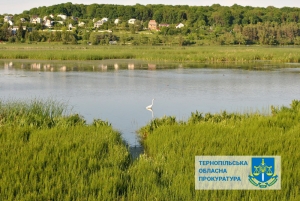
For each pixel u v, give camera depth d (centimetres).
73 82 5216
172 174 1499
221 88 4778
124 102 3762
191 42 17512
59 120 2408
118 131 2492
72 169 1503
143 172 1516
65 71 6694
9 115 2431
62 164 1559
